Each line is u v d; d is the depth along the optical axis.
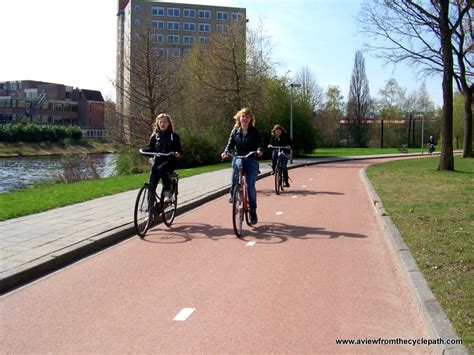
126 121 30.88
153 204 8.25
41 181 25.88
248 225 8.89
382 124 71.12
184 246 7.30
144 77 30.56
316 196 13.52
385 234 8.13
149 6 107.19
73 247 6.67
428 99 79.94
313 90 70.94
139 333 4.14
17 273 5.50
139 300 4.95
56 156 61.97
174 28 108.38
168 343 3.94
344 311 4.63
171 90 31.61
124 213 9.59
